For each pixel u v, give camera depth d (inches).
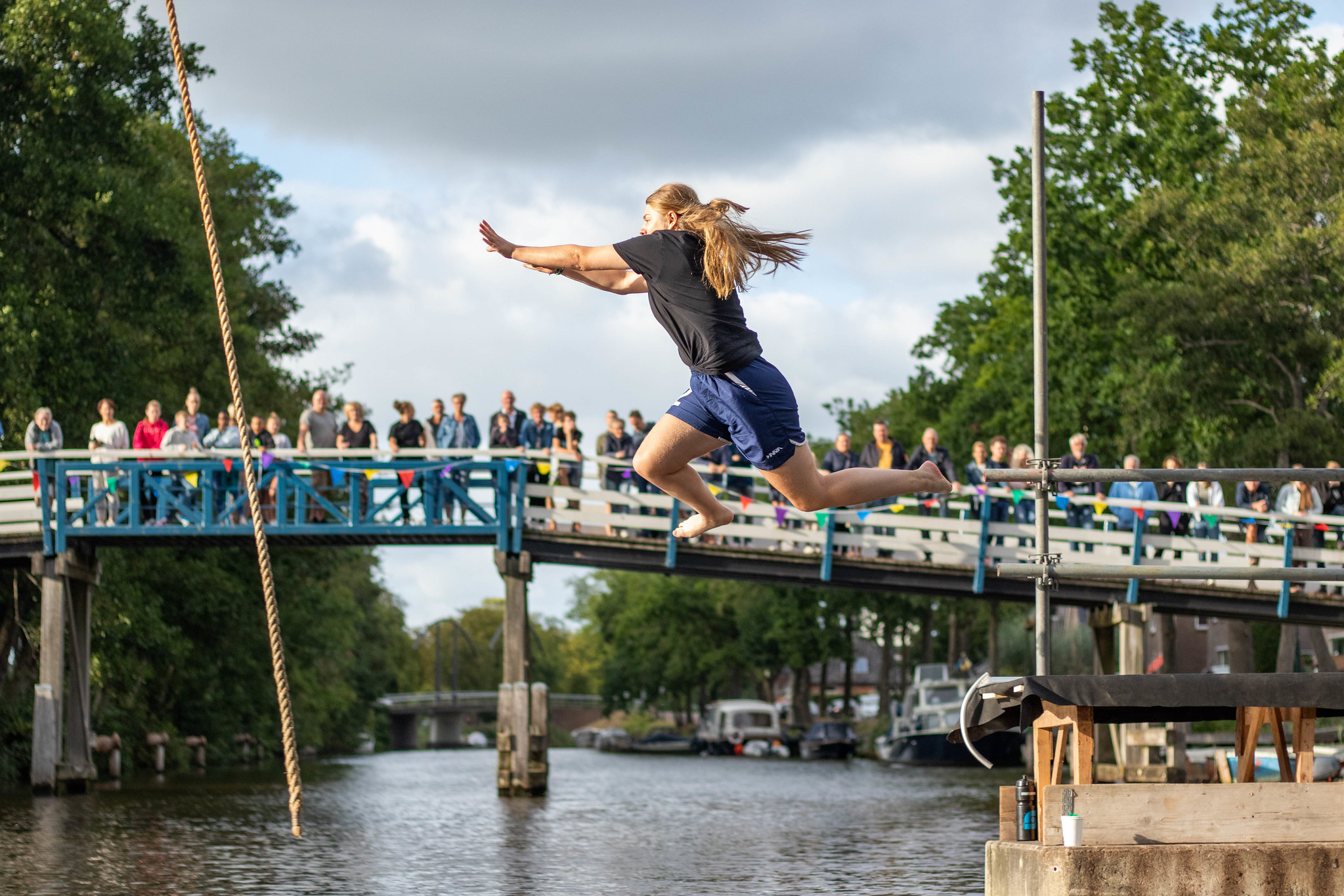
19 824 777.6
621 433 932.0
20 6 1079.6
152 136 1312.7
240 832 733.3
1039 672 346.9
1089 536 882.1
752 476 930.1
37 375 1147.9
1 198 1130.0
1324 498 919.7
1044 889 316.2
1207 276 1267.2
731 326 180.5
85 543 975.6
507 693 973.8
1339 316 1237.7
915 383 2241.6
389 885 525.3
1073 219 1491.1
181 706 1770.4
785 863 596.1
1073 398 1530.5
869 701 3585.1
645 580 3607.3
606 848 658.2
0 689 1200.8
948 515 1104.8
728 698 3548.2
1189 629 2191.2
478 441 925.8
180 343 1392.7
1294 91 1330.0
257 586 1598.2
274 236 1862.7
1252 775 373.1
